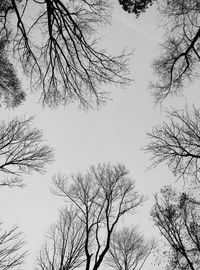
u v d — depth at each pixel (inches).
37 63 388.8
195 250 463.8
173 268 474.9
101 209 634.2
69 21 359.3
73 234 552.4
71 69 387.2
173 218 469.4
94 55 376.8
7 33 385.1
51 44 369.1
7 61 426.9
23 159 465.7
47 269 502.3
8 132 449.4
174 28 399.9
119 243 664.4
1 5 357.7
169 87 436.5
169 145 430.0
